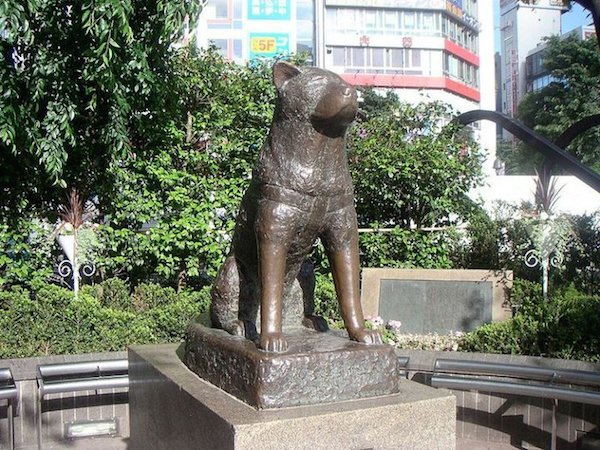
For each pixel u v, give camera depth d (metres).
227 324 2.92
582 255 6.50
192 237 6.14
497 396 4.25
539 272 6.14
